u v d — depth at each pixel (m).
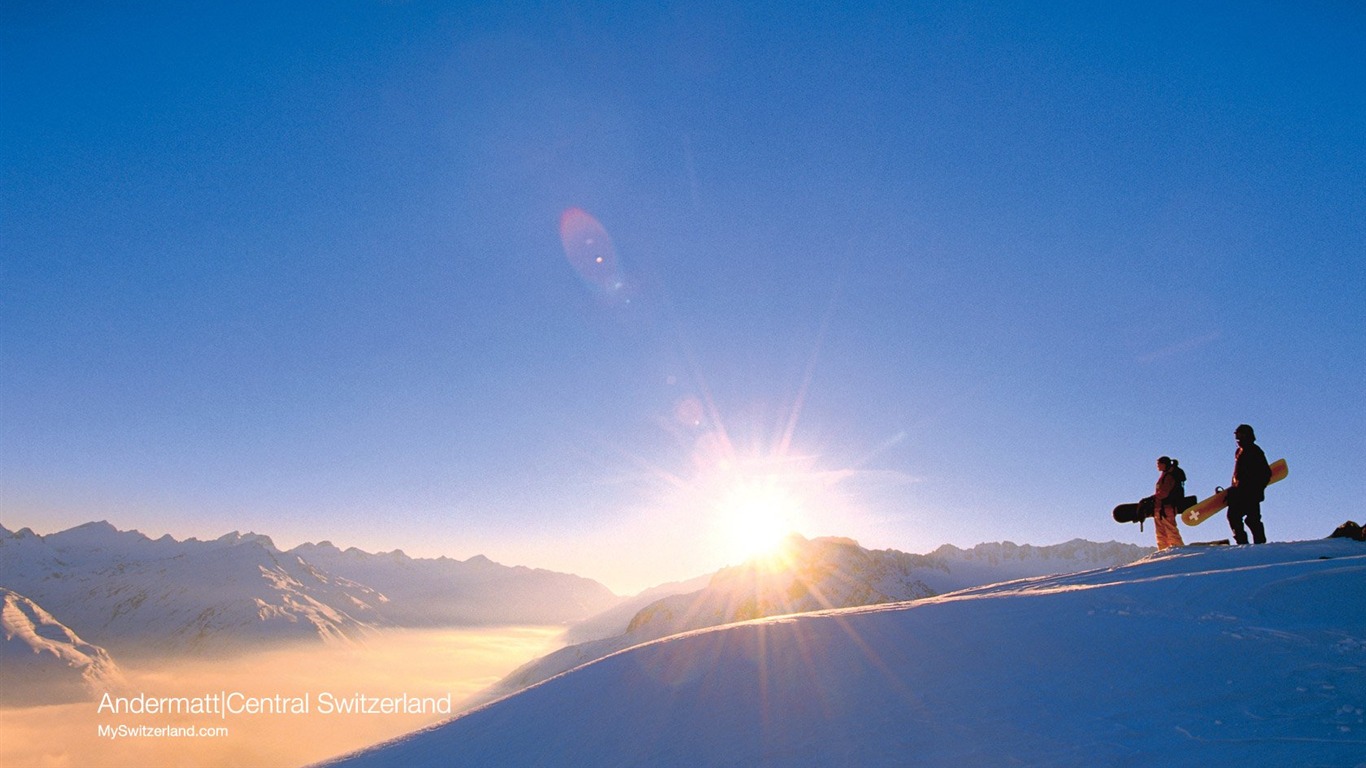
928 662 8.45
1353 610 7.77
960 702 7.32
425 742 10.60
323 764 10.92
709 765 7.35
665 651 10.98
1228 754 5.31
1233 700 6.24
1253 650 7.13
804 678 8.80
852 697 7.99
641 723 8.82
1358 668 6.32
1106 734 6.07
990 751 6.20
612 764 8.06
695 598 185.00
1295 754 5.10
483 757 9.34
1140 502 16.73
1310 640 7.12
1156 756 5.52
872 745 6.82
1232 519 14.62
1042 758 5.88
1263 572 9.38
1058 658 7.86
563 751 8.79
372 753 10.83
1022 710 6.88
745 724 8.02
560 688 11.02
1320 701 5.88
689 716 8.61
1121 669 7.31
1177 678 6.89
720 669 9.70
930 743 6.61
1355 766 4.77
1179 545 15.90
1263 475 14.29
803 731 7.50
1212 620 8.12
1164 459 16.41
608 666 11.19
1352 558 9.65
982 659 8.23
